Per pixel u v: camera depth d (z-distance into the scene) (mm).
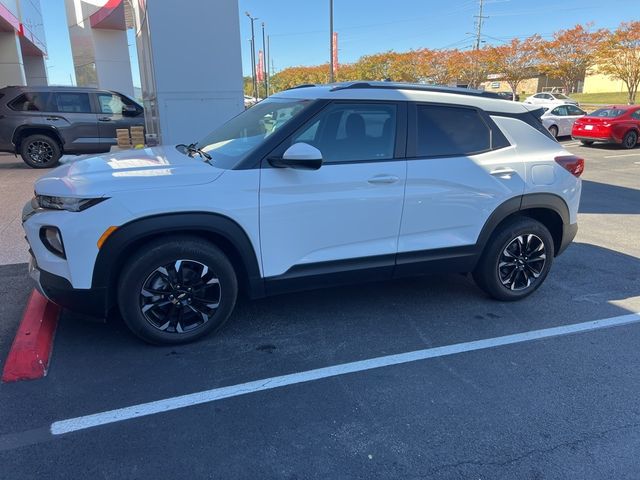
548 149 4418
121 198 3160
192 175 3348
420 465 2494
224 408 2906
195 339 3602
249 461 2498
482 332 3914
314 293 4629
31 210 3439
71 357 3391
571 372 3355
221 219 3359
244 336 3770
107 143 12812
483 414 2896
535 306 4426
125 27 22531
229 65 9062
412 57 45250
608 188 10336
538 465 2506
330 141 3689
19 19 18750
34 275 3396
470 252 4188
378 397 3045
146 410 2867
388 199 3787
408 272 4059
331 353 3551
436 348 3650
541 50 39250
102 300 3273
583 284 4965
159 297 3400
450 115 4070
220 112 9203
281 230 3545
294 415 2859
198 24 8703
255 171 3445
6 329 3713
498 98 4379
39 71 28266
